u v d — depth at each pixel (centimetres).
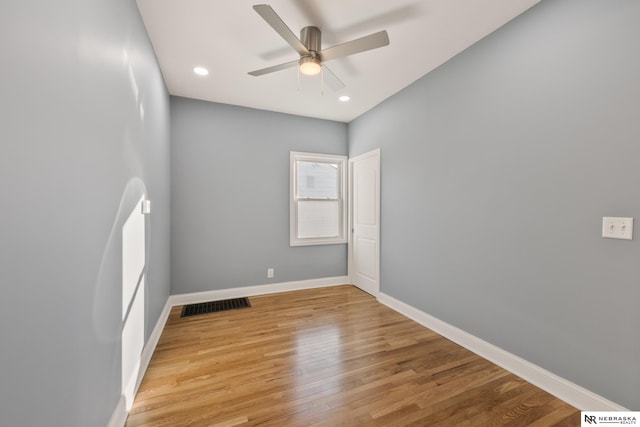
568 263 166
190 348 229
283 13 190
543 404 164
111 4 130
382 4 182
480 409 159
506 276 201
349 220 424
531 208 185
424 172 279
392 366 203
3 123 66
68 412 94
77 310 100
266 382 183
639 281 138
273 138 382
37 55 78
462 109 236
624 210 143
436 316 264
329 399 167
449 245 250
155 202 233
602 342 152
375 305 334
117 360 139
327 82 245
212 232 351
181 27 204
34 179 78
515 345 195
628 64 141
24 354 74
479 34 213
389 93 321
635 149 139
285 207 390
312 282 407
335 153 420
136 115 172
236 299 355
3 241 67
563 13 167
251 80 290
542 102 178
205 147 346
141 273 184
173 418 151
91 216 110
